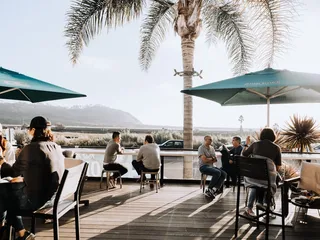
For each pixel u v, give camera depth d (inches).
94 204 175.2
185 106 294.2
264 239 123.2
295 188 141.4
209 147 211.9
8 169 104.7
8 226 95.9
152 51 374.0
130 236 124.3
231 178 235.1
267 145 136.7
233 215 156.3
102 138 820.0
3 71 142.9
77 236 105.7
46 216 89.1
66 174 87.6
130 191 211.5
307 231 133.6
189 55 293.7
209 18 351.6
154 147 210.1
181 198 192.4
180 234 127.7
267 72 161.2
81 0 291.4
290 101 214.4
